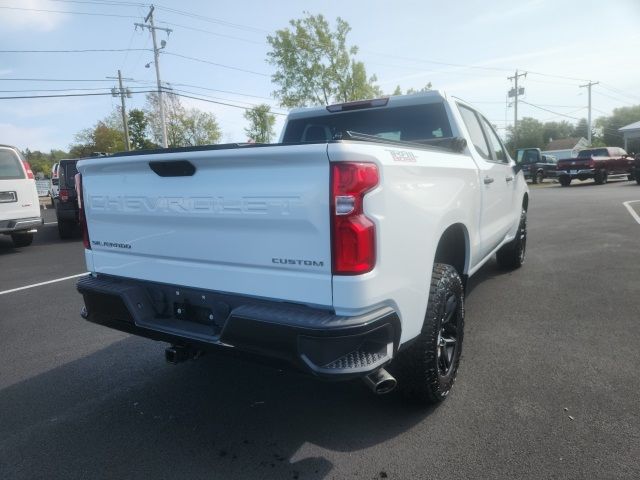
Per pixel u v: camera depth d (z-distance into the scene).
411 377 2.90
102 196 3.23
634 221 10.54
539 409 3.04
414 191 2.64
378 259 2.32
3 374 4.01
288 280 2.41
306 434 2.93
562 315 4.72
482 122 4.88
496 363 3.72
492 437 2.78
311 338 2.23
